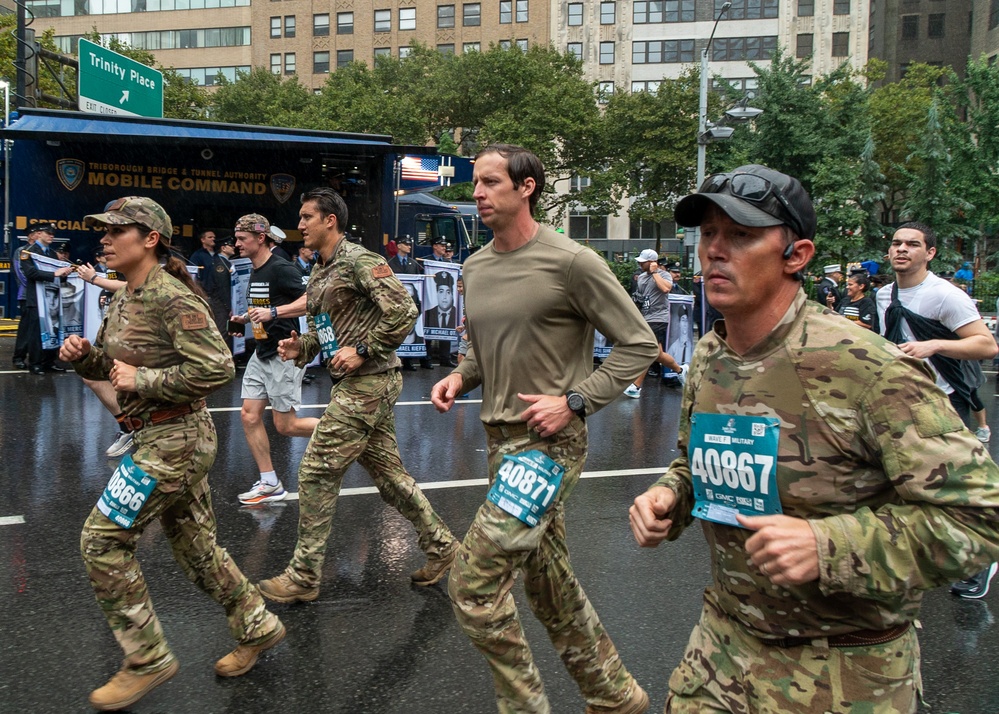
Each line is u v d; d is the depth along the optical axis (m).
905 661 1.74
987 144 28.55
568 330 2.82
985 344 4.33
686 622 3.93
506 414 2.82
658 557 4.81
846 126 27.34
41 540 4.87
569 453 2.79
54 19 67.50
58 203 12.59
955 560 1.54
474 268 2.96
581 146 36.00
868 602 1.68
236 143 12.54
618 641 3.72
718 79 27.61
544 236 2.85
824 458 1.67
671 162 34.84
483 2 58.06
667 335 11.59
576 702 3.18
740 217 1.65
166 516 3.20
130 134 12.14
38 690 3.18
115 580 2.99
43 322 10.74
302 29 61.75
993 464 1.58
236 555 4.70
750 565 1.78
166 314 3.03
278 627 3.39
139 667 3.05
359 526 5.24
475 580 2.56
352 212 13.70
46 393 9.49
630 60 57.00
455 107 38.31
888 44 62.03
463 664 3.46
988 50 56.56
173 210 13.12
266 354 5.47
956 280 24.69
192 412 3.14
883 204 37.62
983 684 3.44
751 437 1.74
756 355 1.75
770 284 1.71
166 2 64.88
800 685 1.73
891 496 1.68
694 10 56.00
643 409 9.80
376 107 36.62
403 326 4.02
